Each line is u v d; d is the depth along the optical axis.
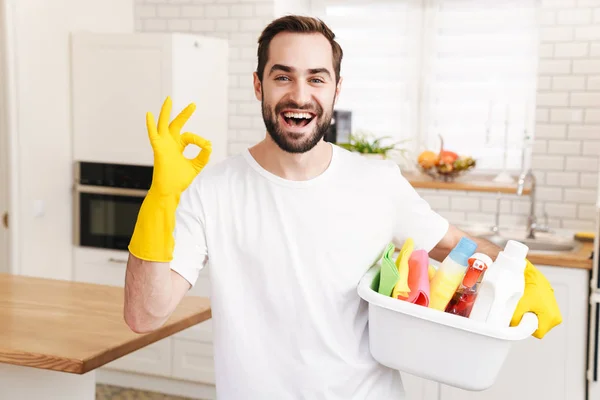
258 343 1.60
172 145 1.40
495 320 1.46
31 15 3.92
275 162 1.59
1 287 2.46
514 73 4.21
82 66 4.17
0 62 3.84
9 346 1.82
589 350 3.18
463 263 1.57
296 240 1.59
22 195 3.94
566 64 3.83
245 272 1.61
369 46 4.48
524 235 3.78
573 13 3.79
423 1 4.37
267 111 1.53
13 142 3.87
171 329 2.04
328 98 1.53
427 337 1.48
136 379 4.27
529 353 3.29
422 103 4.41
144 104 4.04
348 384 1.60
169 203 1.41
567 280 3.22
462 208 4.11
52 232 4.16
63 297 2.34
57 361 1.76
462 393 3.37
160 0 4.59
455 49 4.32
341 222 1.60
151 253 1.42
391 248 1.61
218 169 1.65
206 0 4.46
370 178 1.64
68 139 4.23
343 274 1.60
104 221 4.21
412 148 4.47
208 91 4.26
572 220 3.89
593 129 3.81
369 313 1.57
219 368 1.64
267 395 1.60
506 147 4.12
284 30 1.51
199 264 1.62
